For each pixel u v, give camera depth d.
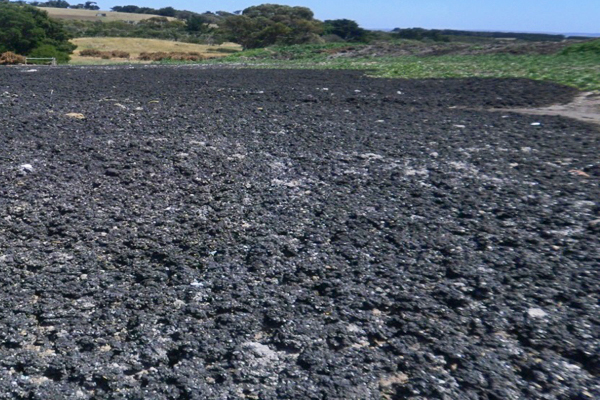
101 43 65.25
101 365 3.48
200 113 11.52
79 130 9.34
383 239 5.25
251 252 4.95
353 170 7.36
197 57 41.03
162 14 127.19
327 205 6.09
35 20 50.56
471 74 20.50
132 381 3.35
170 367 3.49
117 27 88.50
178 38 80.81
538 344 3.69
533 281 4.47
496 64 23.86
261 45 64.06
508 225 5.58
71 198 6.16
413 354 3.58
